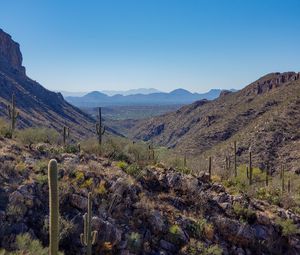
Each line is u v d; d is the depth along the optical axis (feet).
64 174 74.54
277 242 78.84
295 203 98.43
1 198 63.36
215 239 74.02
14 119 104.22
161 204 77.56
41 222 62.95
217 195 83.76
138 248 65.98
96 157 89.92
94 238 45.29
